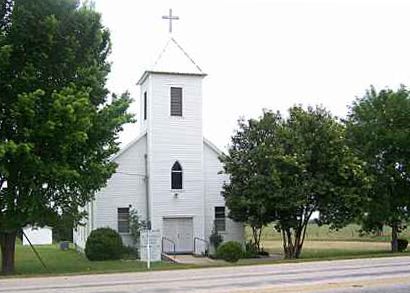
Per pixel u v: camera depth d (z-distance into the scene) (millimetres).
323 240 55906
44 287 16094
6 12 23578
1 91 23516
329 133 30906
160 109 38094
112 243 33875
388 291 13469
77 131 22484
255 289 14164
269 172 31016
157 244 29203
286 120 32625
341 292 13352
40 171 22953
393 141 33906
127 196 37750
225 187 33781
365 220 34875
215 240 37375
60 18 23844
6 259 25734
